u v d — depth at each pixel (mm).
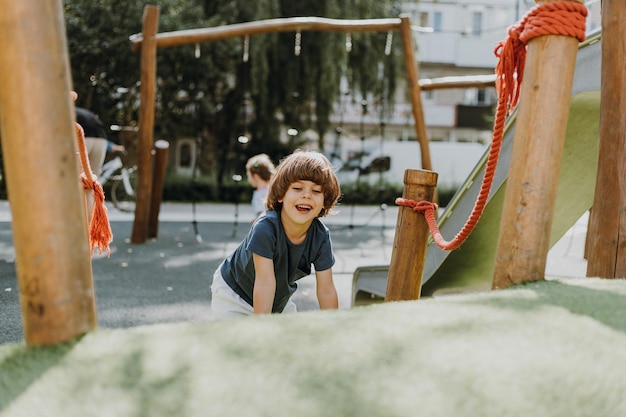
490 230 3258
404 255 2619
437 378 974
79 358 1056
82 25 16250
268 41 16219
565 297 1429
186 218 11664
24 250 1124
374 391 931
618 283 1646
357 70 17266
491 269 3602
